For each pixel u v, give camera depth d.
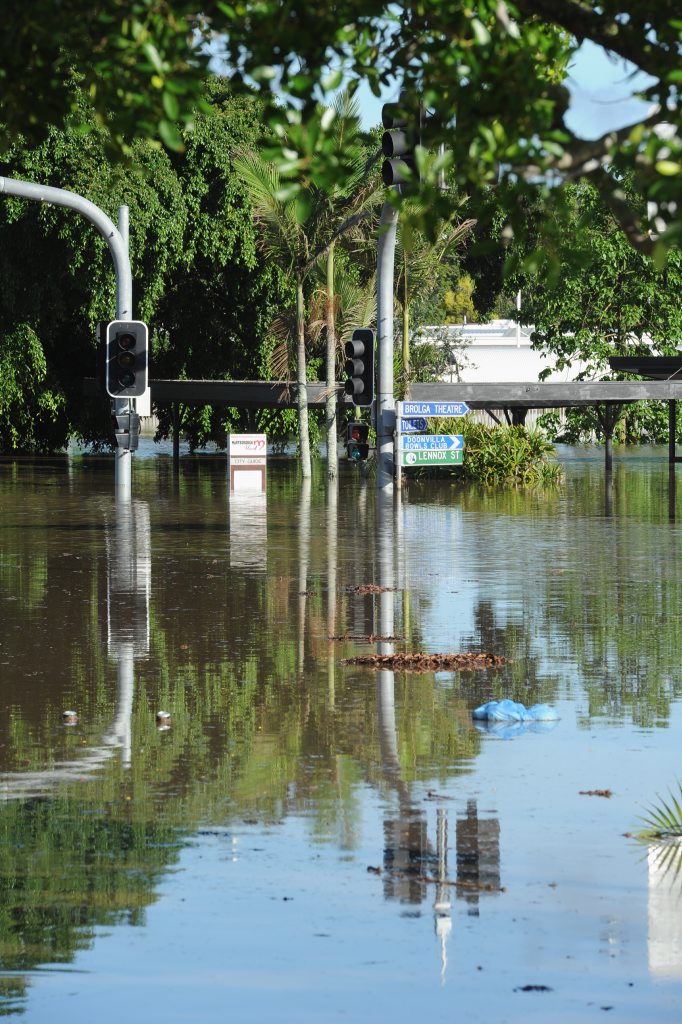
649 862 17.95
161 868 17.72
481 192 14.77
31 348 116.50
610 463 103.75
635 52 14.88
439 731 25.42
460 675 30.89
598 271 137.62
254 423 138.00
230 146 115.75
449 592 44.56
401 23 16.02
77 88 55.97
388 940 15.34
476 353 173.25
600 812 20.14
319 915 16.09
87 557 54.69
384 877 17.39
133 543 60.09
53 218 106.81
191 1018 13.34
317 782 21.89
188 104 15.62
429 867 17.78
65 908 16.33
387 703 27.91
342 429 131.00
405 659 32.56
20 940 15.38
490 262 157.00
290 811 20.27
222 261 117.00
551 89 14.56
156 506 80.81
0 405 121.44
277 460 134.38
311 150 14.49
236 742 24.62
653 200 12.99
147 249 111.94
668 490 95.00
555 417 147.38
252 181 100.44
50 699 28.33
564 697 28.39
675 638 35.66
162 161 112.25
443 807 20.42
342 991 13.98
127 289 68.62
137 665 32.19
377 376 63.12
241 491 93.44
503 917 16.00
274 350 117.44
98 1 14.96
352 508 79.56
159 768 22.77
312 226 101.06
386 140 48.94
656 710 27.06
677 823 19.52
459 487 100.94
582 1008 13.51
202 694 28.83
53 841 18.84
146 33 14.89
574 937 15.41
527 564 52.38
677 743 24.34
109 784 21.81
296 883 17.16
